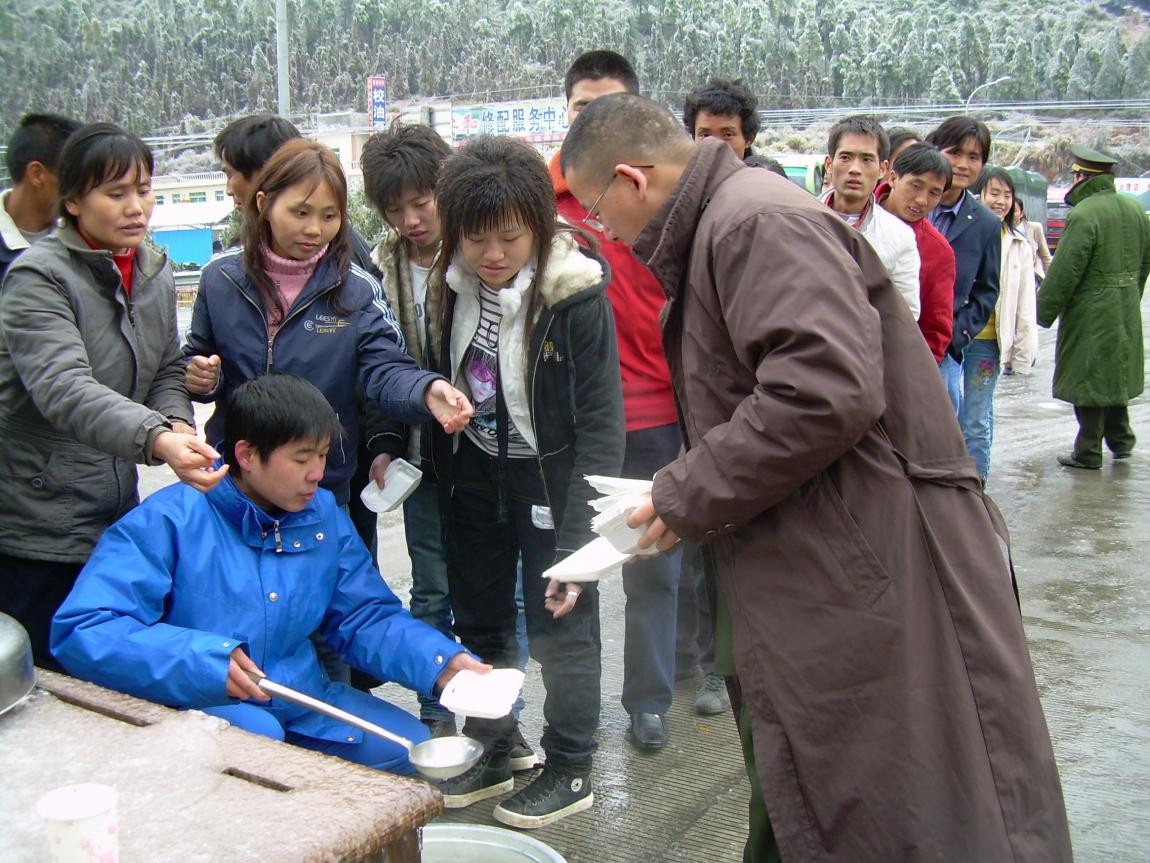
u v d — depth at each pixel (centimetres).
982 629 173
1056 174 6284
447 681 211
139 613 201
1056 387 628
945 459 181
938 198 409
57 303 223
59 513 233
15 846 129
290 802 136
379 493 256
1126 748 304
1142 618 404
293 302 254
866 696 171
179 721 158
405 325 283
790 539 176
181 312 1605
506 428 256
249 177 273
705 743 309
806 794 175
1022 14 8950
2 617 168
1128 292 605
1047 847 171
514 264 242
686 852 252
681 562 327
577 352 247
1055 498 568
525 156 240
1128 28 8600
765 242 170
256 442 207
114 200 226
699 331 185
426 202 270
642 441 313
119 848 126
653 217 192
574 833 261
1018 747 171
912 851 167
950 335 422
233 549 212
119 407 210
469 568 275
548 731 267
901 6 8494
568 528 250
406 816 135
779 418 164
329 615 229
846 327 164
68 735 154
